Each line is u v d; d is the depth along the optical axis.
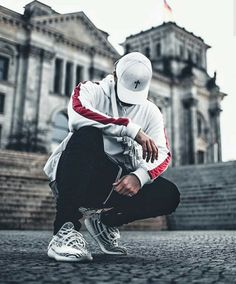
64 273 1.71
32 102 32.41
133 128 2.27
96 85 2.65
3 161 16.42
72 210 2.31
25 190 12.62
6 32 32.22
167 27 49.53
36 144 31.48
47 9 34.91
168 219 14.71
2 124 30.95
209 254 3.09
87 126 2.33
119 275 1.68
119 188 2.24
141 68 2.37
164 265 2.16
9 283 1.42
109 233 2.88
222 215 14.28
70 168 2.26
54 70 35.25
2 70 32.28
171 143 45.50
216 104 50.38
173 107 46.31
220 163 20.14
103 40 39.47
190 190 17.53
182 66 48.88
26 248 3.58
